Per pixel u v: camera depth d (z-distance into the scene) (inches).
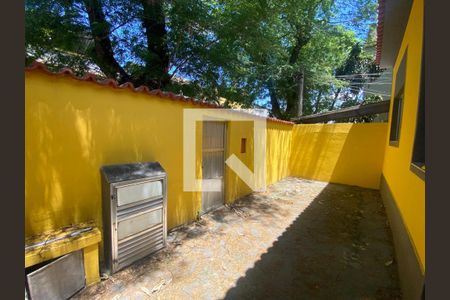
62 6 197.3
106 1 210.4
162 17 240.2
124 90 111.6
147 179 111.1
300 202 226.8
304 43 443.5
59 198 90.9
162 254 120.8
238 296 95.0
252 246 136.5
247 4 272.1
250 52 308.2
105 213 101.3
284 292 98.6
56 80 87.5
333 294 98.3
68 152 92.6
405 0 129.6
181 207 153.9
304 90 494.6
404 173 125.6
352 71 609.6
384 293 99.2
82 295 89.4
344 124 306.5
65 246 82.6
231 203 211.5
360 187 291.6
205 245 134.2
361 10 417.4
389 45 192.7
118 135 110.5
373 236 154.1
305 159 339.3
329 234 156.3
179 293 95.2
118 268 102.7
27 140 81.5
